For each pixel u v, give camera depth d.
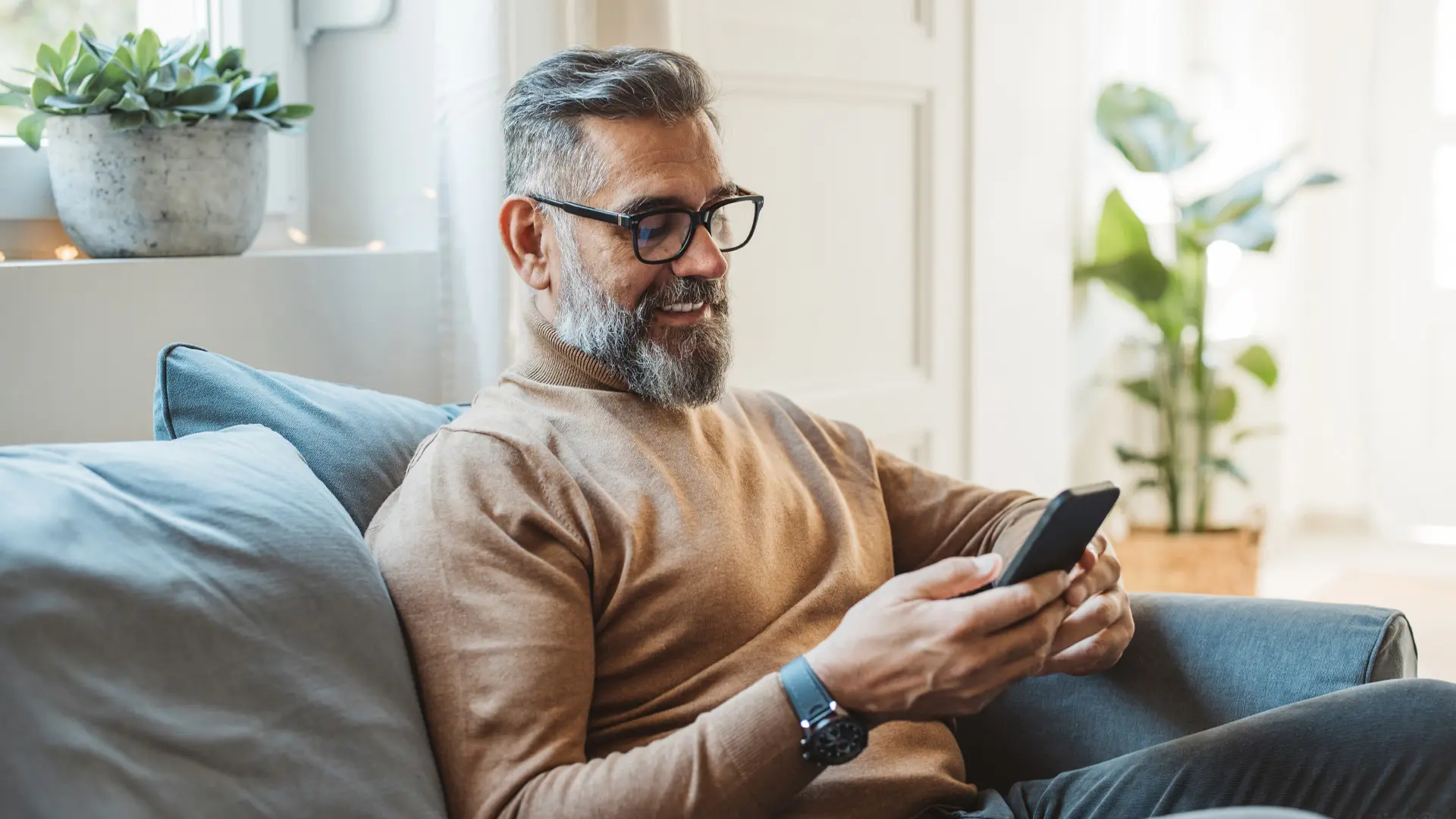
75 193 1.60
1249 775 1.08
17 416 1.46
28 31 1.71
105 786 0.83
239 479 1.04
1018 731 1.38
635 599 1.17
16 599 0.84
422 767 1.00
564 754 1.03
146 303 1.57
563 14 1.74
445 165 1.76
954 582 1.04
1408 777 1.03
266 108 1.70
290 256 1.74
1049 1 2.86
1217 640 1.28
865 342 2.46
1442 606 3.34
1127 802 1.12
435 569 1.09
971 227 2.64
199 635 0.92
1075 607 1.11
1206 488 3.65
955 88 2.58
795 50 2.23
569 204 1.26
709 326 1.28
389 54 1.99
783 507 1.31
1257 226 3.36
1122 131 3.40
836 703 1.00
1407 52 3.82
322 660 0.98
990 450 2.76
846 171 2.38
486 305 1.74
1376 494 4.02
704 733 1.01
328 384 1.34
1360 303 3.98
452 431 1.21
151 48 1.58
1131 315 3.80
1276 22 3.73
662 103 1.25
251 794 0.89
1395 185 3.89
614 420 1.25
